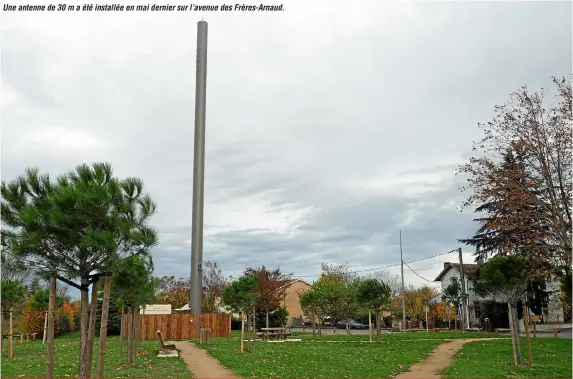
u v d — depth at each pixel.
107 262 10.80
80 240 10.40
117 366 17.83
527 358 19.98
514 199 21.84
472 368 17.25
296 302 78.00
